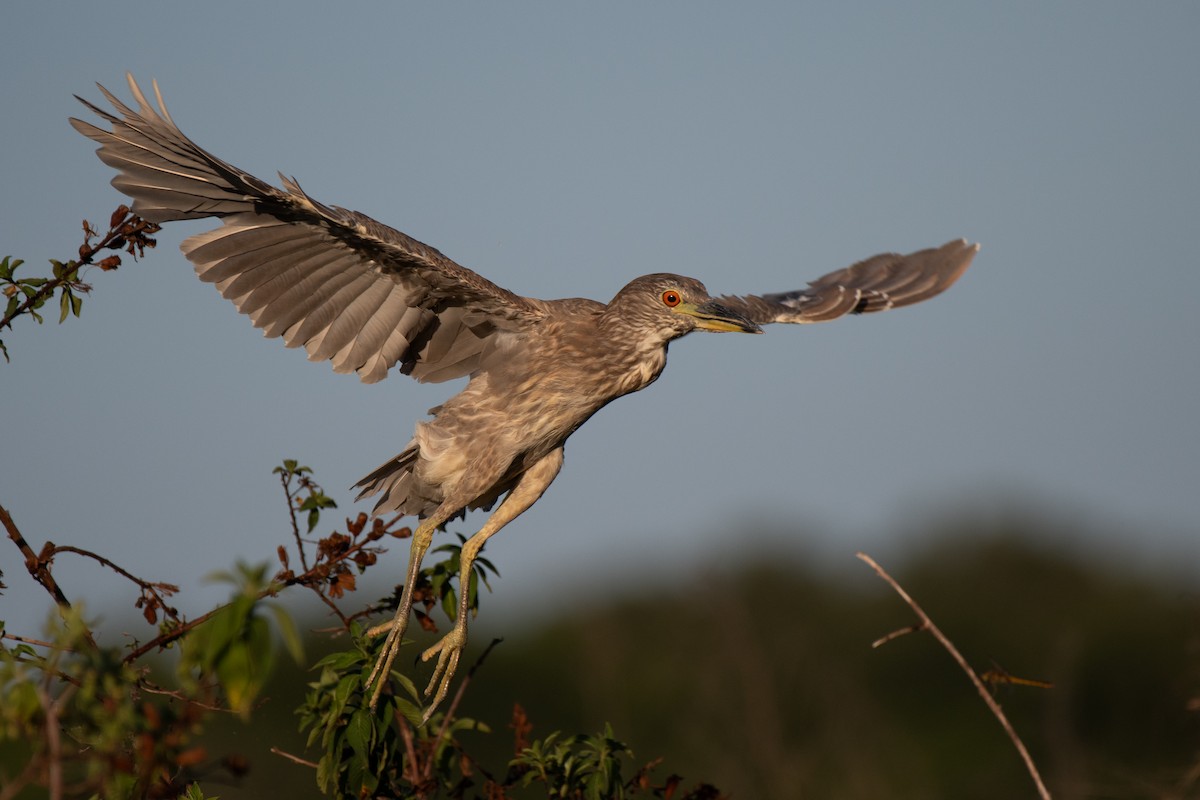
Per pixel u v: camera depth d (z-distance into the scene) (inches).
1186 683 507.8
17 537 320.8
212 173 356.8
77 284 339.9
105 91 344.5
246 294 390.6
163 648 301.1
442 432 419.8
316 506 342.3
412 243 390.6
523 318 422.9
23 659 275.0
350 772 326.0
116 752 191.8
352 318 410.6
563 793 346.9
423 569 388.8
